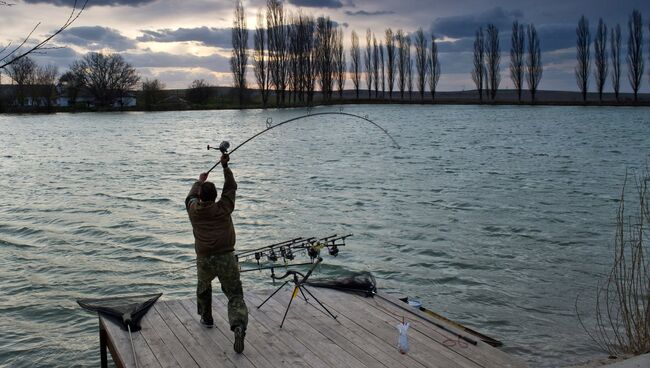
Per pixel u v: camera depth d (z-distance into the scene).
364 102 128.50
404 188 25.50
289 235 16.83
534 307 10.97
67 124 80.62
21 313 10.95
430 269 13.49
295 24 108.44
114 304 6.93
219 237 5.85
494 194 23.77
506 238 16.34
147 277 13.06
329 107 110.19
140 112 116.56
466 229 17.45
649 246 14.86
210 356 5.68
